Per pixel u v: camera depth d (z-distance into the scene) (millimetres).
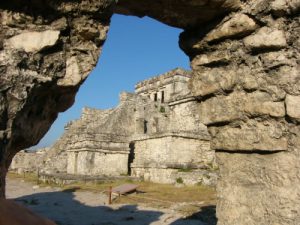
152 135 30109
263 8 5457
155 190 22750
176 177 26266
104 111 40406
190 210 15086
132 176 30531
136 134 32469
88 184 27312
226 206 6062
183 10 6055
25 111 4688
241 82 5871
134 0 5867
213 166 28656
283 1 5219
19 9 4555
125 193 20516
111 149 31672
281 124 5371
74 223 13070
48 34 4762
